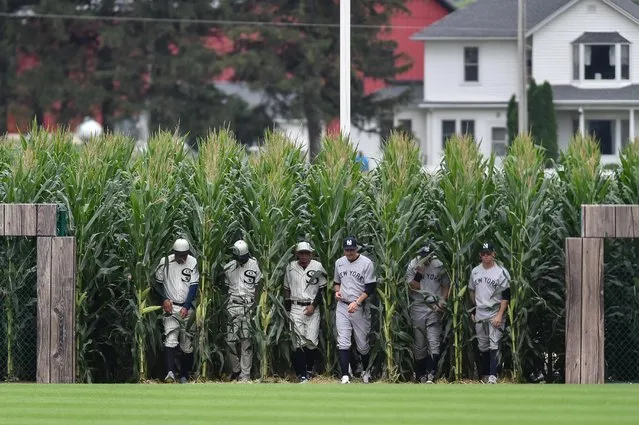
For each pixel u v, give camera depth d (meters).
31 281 61.19
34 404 50.53
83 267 60.28
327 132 67.00
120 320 61.78
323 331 62.66
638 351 61.62
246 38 194.12
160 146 64.19
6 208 58.47
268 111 194.12
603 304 58.12
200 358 61.44
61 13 196.50
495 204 62.19
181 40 192.50
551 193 63.28
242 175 63.06
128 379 62.84
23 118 196.38
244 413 48.22
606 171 67.38
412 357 61.91
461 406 50.19
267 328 61.53
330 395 53.38
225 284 62.12
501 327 60.69
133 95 191.88
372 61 197.50
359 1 196.75
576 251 58.25
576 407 49.94
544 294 62.34
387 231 61.22
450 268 61.81
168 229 61.81
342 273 60.91
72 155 65.38
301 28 194.25
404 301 61.44
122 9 198.12
